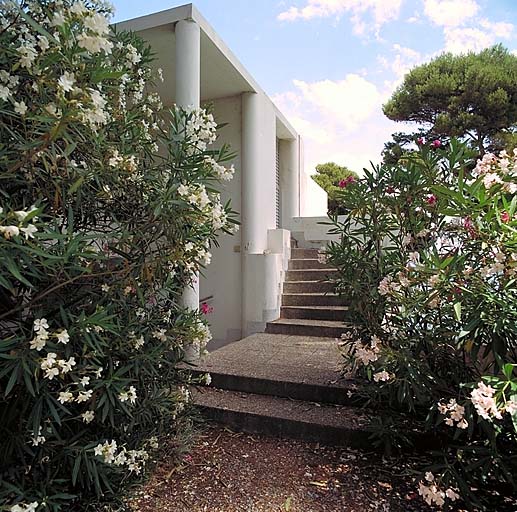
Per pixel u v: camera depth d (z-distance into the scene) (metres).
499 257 1.93
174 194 1.96
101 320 1.72
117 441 2.04
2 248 1.30
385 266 2.65
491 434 1.88
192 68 3.81
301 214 8.11
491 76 10.96
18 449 1.69
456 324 2.21
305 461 2.43
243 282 5.50
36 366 1.50
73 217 1.82
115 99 2.29
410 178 2.57
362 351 2.34
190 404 2.71
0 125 1.45
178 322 2.54
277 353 4.05
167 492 2.12
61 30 1.44
